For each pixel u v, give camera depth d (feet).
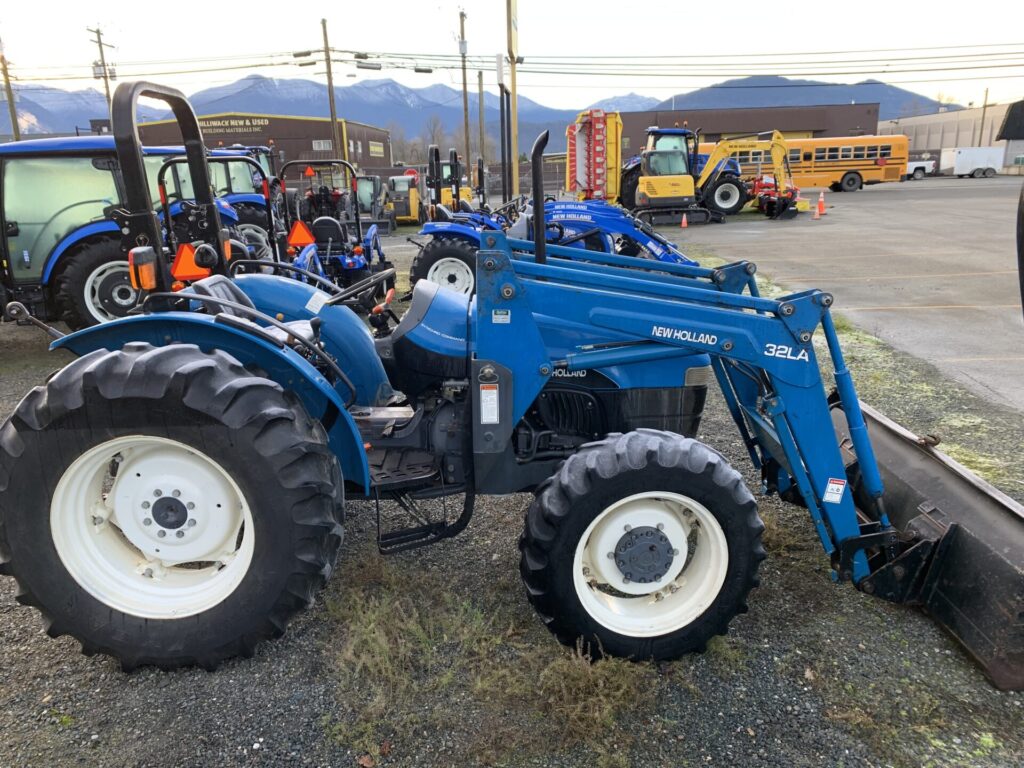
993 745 6.80
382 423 9.74
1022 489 11.85
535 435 9.18
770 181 66.74
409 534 8.81
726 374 10.20
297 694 7.48
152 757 6.70
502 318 8.02
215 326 8.01
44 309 23.30
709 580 7.85
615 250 24.30
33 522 7.41
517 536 10.59
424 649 8.07
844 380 8.34
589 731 6.91
